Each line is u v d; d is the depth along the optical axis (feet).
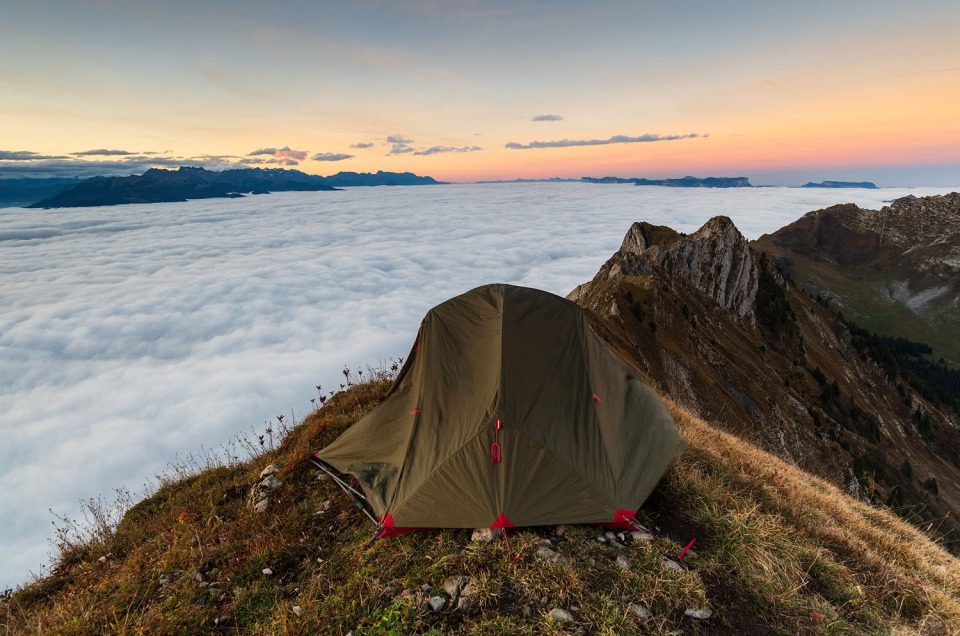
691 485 28.32
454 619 19.02
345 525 27.25
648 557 22.04
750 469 35.24
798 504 30.22
